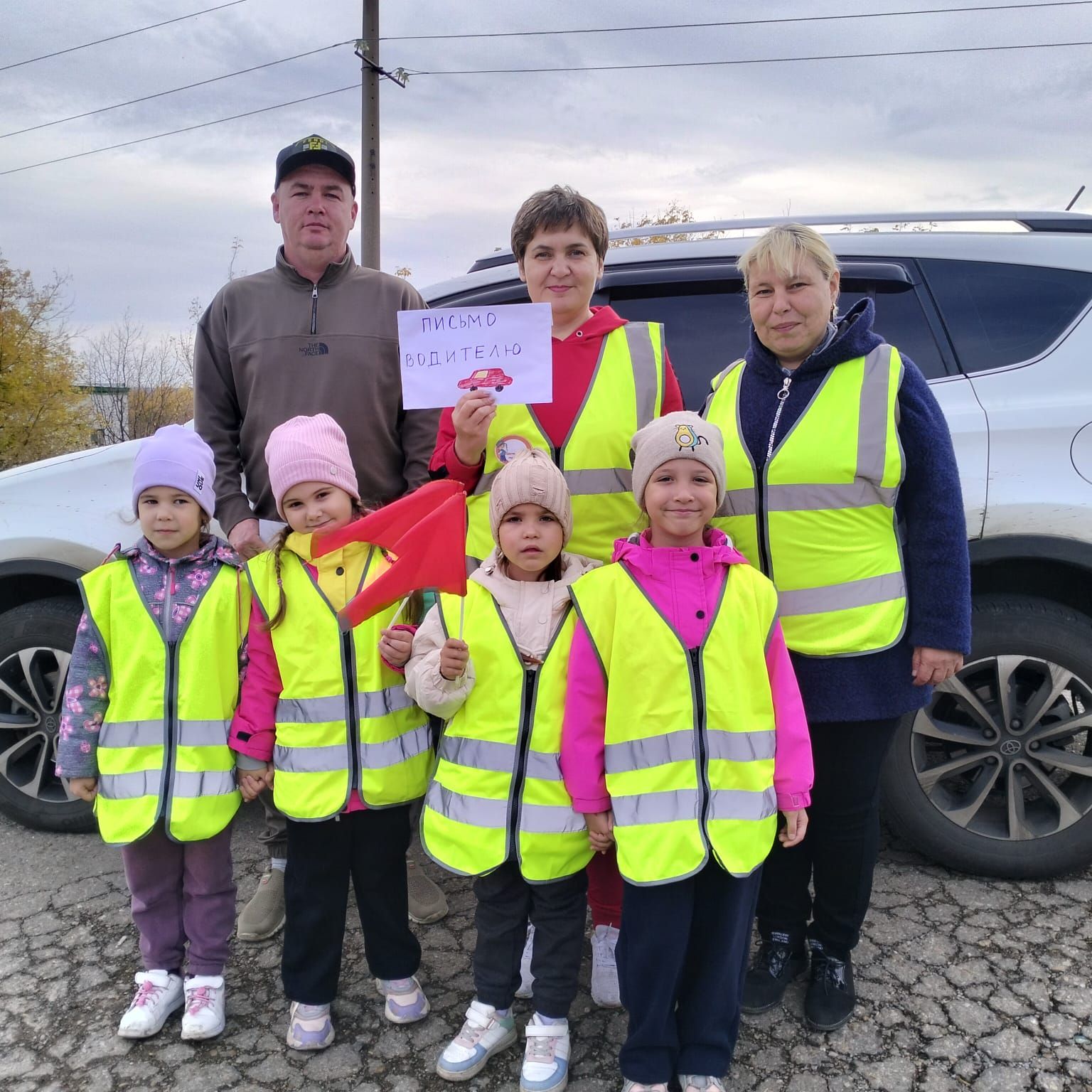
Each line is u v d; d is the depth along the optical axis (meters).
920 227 2.91
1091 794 2.58
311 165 2.45
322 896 1.99
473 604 1.98
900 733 2.64
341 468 2.11
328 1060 2.00
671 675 1.79
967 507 2.56
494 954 1.96
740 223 3.01
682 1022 1.83
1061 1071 1.91
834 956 2.12
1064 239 2.70
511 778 1.89
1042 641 2.56
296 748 2.01
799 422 1.97
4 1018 2.16
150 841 2.09
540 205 2.15
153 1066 1.99
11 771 3.11
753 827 1.74
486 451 2.20
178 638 2.08
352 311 2.54
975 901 2.58
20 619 3.05
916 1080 1.90
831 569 1.94
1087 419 2.53
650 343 2.24
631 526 2.19
